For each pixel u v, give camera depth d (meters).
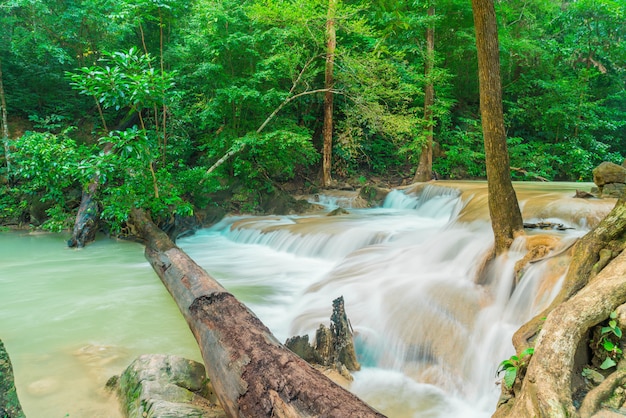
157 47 14.24
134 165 8.39
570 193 7.88
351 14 12.11
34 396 3.12
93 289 6.11
